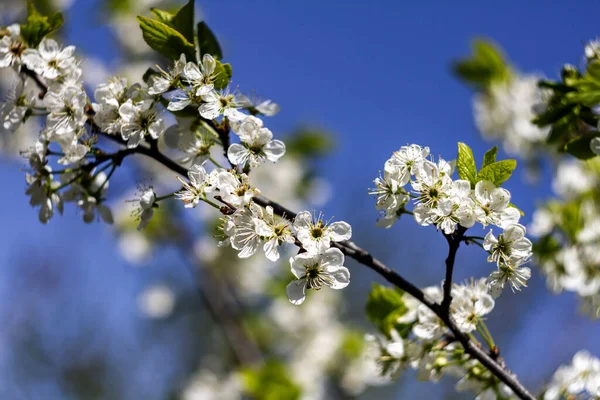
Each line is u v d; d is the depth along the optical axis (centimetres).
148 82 90
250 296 170
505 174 87
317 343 157
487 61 136
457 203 86
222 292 157
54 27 93
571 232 107
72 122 90
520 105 131
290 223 87
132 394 229
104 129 90
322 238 86
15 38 92
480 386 92
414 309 95
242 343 151
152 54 173
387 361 94
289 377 137
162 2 177
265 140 88
